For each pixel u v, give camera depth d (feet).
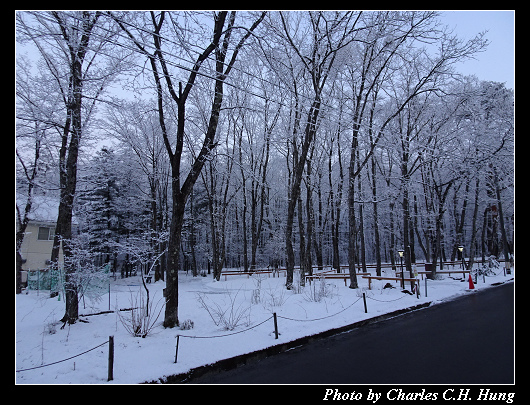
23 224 55.98
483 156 64.34
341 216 140.05
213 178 96.84
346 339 26.40
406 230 69.31
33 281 64.85
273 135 71.56
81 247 31.99
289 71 51.65
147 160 84.43
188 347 23.38
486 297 44.14
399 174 71.87
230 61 32.99
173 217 29.91
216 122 32.24
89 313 33.91
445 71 54.70
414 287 48.93
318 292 43.70
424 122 69.77
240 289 58.75
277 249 112.47
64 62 33.30
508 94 78.07
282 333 27.09
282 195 117.50
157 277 89.66
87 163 52.90
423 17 44.60
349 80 61.77
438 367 18.53
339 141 81.56
